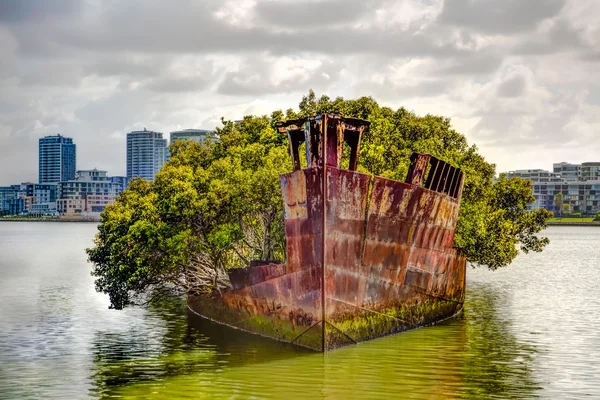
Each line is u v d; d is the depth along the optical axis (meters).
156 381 28.00
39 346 35.16
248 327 35.62
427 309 38.69
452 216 40.03
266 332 34.19
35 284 65.00
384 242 33.44
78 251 124.81
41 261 98.94
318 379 27.55
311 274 30.92
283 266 32.38
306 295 31.31
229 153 44.56
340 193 30.80
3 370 30.23
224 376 28.27
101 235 42.91
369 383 27.06
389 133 45.31
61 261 98.81
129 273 38.78
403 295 35.72
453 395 25.73
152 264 39.00
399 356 31.05
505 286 63.38
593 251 125.50
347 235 31.34
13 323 42.06
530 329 38.44
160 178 39.94
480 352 32.25
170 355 32.31
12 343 36.00
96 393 26.69
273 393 25.97
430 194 36.31
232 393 26.09
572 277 72.75
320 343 31.12
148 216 38.53
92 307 48.69
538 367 29.72
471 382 27.36
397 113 47.44
